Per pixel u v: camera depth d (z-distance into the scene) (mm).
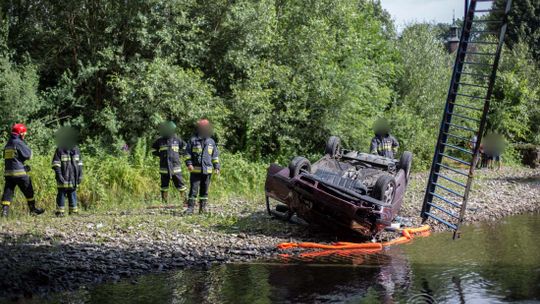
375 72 22000
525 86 29312
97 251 8391
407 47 26188
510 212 13930
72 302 6430
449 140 25562
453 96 10984
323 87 17734
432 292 7297
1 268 7277
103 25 15242
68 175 11016
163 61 14789
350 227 9766
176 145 12602
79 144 14570
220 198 13688
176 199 13391
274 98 17672
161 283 7273
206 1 16562
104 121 14766
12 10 14938
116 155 14281
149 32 15172
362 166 11938
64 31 15109
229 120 16641
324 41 18109
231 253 8891
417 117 23766
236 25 16469
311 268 8328
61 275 7270
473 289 7461
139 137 15070
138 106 14703
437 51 26750
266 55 18109
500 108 27531
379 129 13938
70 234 9258
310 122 18609
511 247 9992
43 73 15281
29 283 6895
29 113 13516
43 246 8469
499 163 25844
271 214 11164
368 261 8867
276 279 7672
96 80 15391
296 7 18656
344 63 19391
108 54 14531
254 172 15398
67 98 14352
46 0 14875
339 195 9648
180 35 15633
